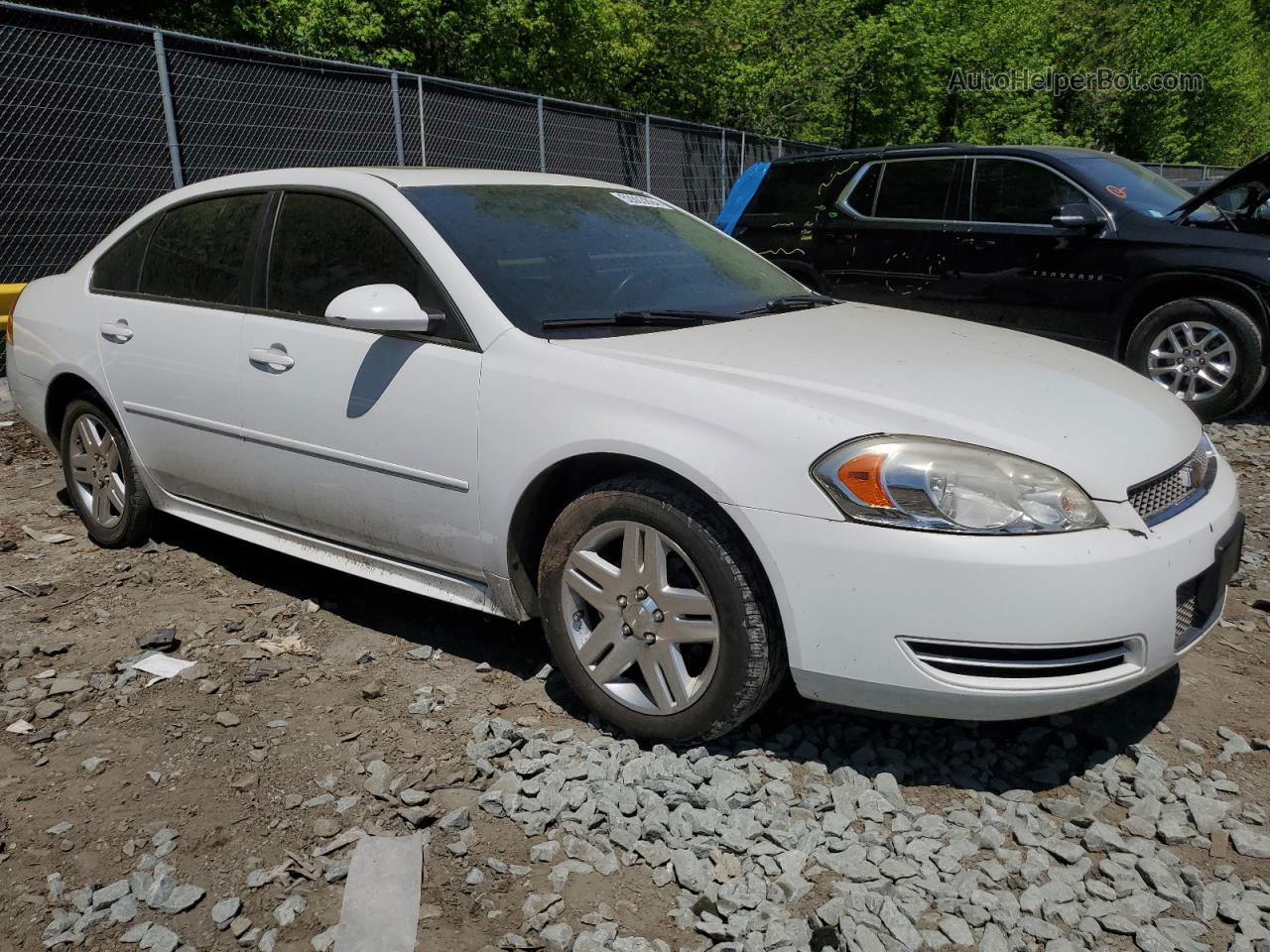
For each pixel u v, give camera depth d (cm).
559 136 1348
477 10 1581
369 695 327
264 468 375
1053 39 3100
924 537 251
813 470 260
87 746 301
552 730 307
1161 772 285
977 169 777
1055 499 256
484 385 311
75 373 445
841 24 2378
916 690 257
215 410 386
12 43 824
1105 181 729
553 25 1680
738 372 289
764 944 222
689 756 287
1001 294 760
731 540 271
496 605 329
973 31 2445
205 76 950
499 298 322
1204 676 345
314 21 1426
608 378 292
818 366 296
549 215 373
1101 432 278
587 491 297
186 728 310
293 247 372
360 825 264
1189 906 234
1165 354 700
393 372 331
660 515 279
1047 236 732
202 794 278
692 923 231
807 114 2195
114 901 237
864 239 829
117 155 898
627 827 261
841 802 270
